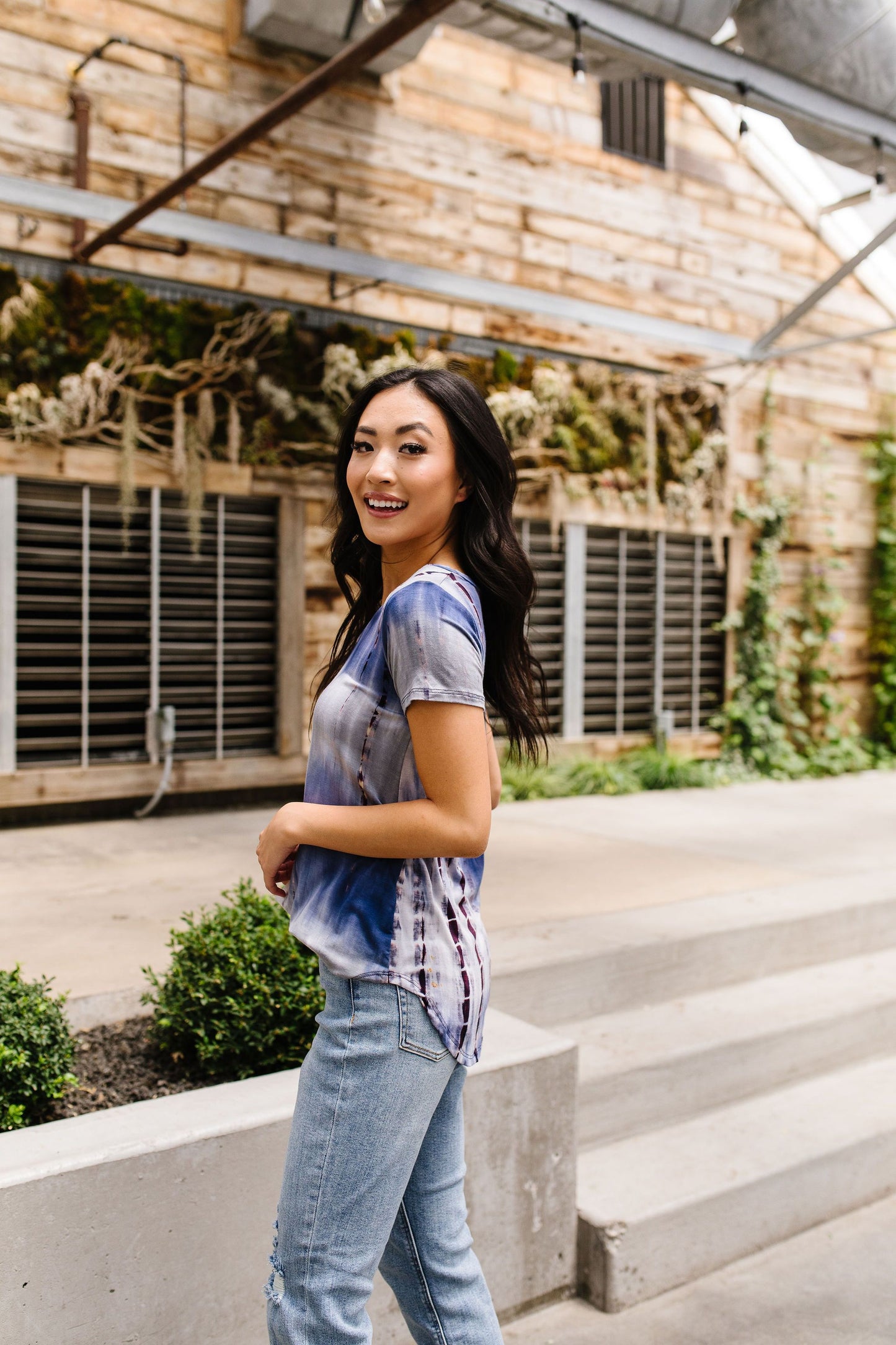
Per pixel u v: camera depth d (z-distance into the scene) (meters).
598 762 7.54
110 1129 1.87
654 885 4.39
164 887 4.25
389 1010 1.38
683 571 8.27
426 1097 1.41
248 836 5.43
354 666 1.48
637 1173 2.70
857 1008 3.49
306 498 6.38
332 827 1.38
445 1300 1.54
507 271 7.22
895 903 4.20
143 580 5.96
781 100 4.60
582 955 3.26
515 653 1.58
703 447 8.19
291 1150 1.42
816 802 7.05
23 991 2.21
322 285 6.43
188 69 5.93
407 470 1.47
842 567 8.94
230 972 2.36
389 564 1.59
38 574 5.64
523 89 7.22
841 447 9.16
